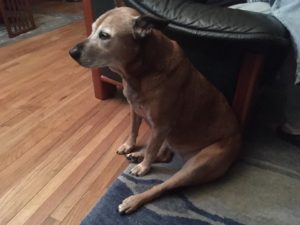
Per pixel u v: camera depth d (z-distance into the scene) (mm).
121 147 1675
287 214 1369
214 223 1312
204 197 1423
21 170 1566
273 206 1402
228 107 1507
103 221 1294
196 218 1329
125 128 1882
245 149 1725
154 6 1289
